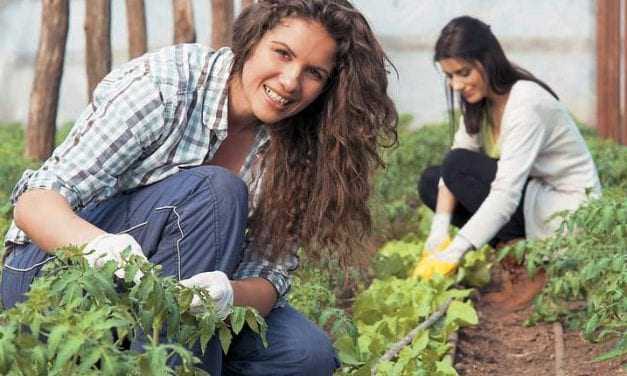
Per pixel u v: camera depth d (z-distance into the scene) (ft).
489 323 21.59
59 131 41.75
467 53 20.95
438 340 19.26
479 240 21.16
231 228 11.84
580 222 18.28
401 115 43.50
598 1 40.91
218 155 12.96
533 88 21.12
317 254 13.28
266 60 11.91
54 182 11.50
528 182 22.07
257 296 12.74
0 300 12.59
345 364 15.38
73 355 9.11
